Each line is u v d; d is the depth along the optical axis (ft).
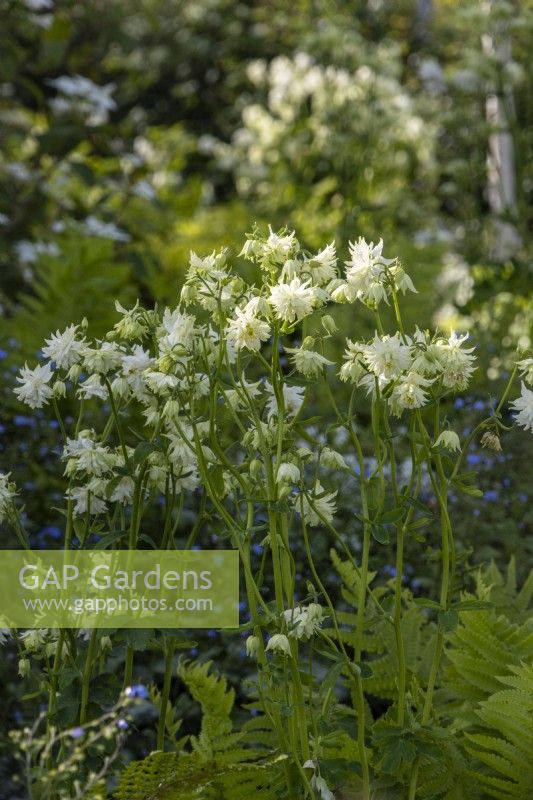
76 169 25.89
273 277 8.51
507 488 18.01
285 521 8.86
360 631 8.93
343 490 16.88
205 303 8.63
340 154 28.68
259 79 38.01
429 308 26.58
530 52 27.53
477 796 10.04
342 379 8.63
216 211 35.22
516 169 28.14
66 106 28.25
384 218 30.09
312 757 8.84
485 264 26.18
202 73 45.62
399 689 8.96
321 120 29.55
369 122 28.68
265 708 8.94
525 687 9.44
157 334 8.97
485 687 10.39
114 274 24.21
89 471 9.11
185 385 8.92
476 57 26.40
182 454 9.07
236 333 8.29
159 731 10.11
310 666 9.09
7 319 24.56
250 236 8.50
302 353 8.50
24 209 26.37
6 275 25.91
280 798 9.31
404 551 16.01
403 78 39.37
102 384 9.27
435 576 15.58
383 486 8.73
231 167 38.68
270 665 9.03
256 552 15.26
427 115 31.35
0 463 16.35
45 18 26.73
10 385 19.53
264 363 8.53
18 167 26.35
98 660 10.14
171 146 40.55
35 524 16.07
